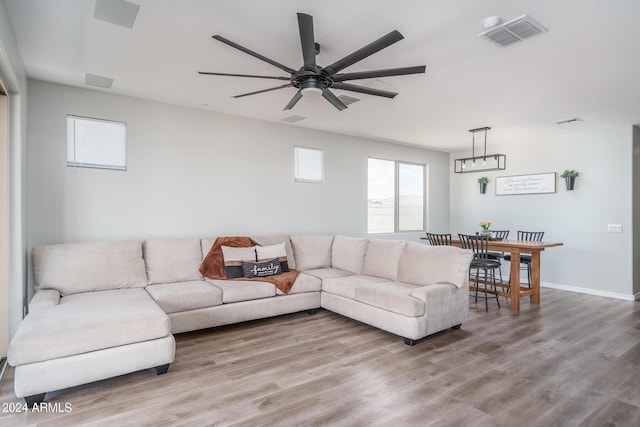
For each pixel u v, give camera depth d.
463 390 2.51
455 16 2.35
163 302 3.34
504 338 3.55
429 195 7.29
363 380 2.66
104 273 3.55
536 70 3.23
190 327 3.46
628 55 2.91
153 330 2.62
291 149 5.38
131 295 3.26
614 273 5.32
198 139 4.55
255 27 2.53
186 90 3.87
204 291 3.57
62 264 3.40
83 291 3.42
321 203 5.73
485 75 3.35
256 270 4.19
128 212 4.09
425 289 3.48
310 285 4.31
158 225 4.28
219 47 2.85
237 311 3.74
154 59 3.08
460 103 4.22
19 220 3.04
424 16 2.36
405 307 3.34
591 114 4.65
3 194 2.99
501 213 6.70
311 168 5.61
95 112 3.89
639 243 5.37
